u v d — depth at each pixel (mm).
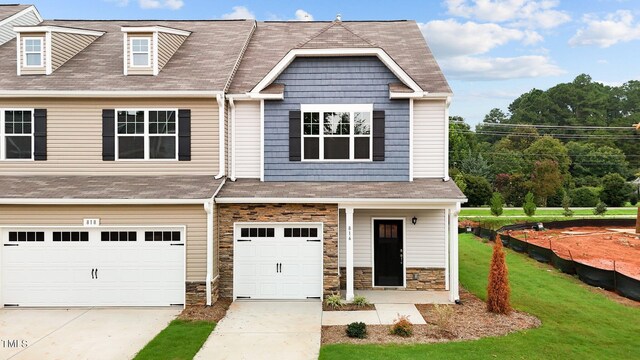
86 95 13484
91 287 12477
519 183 51875
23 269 12469
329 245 12859
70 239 12492
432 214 14242
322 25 19250
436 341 9680
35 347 9492
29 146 13859
